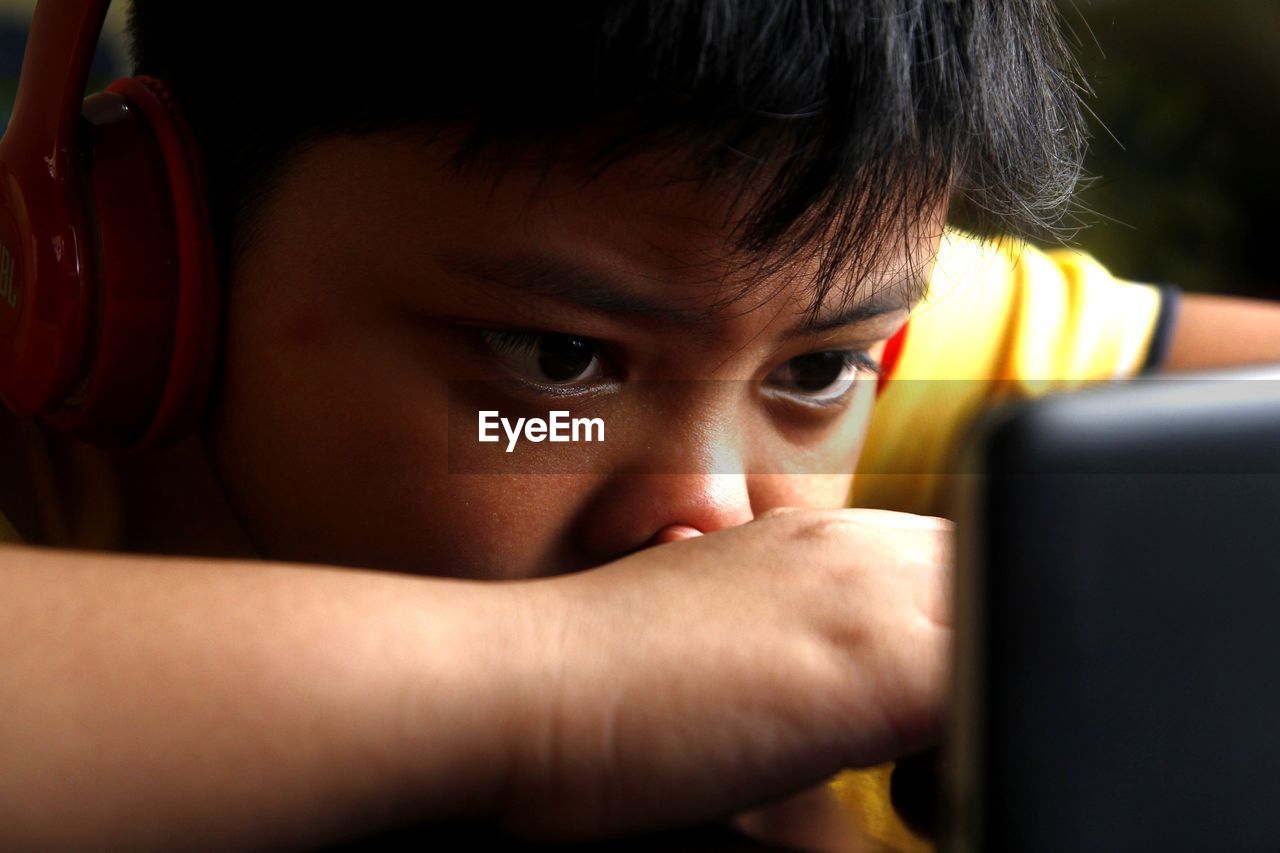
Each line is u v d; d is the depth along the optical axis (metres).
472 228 0.38
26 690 0.31
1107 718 0.24
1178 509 0.25
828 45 0.37
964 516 0.25
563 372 0.41
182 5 0.43
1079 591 0.24
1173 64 1.46
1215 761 0.25
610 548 0.41
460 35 0.36
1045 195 0.44
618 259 0.38
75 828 0.30
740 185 0.38
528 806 0.32
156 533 0.48
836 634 0.33
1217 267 1.38
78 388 0.42
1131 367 0.64
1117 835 0.24
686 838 0.32
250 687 0.31
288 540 0.43
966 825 0.24
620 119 0.37
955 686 0.25
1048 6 0.43
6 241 0.42
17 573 0.32
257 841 0.31
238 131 0.41
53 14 0.41
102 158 0.41
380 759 0.31
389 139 0.39
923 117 0.38
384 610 0.32
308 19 0.39
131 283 0.41
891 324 0.43
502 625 0.32
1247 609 0.25
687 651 0.32
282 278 0.41
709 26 0.36
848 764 0.32
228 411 0.43
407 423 0.41
